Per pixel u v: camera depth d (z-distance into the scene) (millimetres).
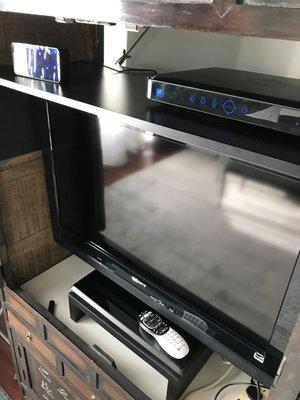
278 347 680
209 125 611
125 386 853
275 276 662
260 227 643
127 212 880
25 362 1223
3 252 1060
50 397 1188
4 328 1472
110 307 967
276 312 688
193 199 725
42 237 1173
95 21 593
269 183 595
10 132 955
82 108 715
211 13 450
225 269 742
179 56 1054
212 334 794
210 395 882
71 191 1006
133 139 767
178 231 790
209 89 591
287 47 857
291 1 388
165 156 727
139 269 923
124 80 919
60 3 603
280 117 521
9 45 926
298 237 598
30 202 1088
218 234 719
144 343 883
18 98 934
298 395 514
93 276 1064
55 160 1000
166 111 674
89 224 1005
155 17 504
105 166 870
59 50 791
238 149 534
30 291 1136
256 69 925
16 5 666
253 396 861
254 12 417
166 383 888
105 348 961
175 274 847
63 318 1044
